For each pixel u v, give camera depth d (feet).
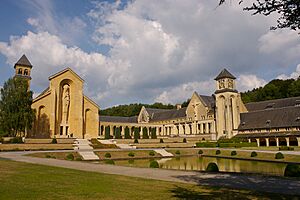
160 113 350.64
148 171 62.95
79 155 138.10
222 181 47.65
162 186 41.50
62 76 231.91
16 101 179.32
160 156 152.76
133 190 38.14
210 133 262.67
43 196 33.81
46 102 220.84
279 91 344.90
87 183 43.68
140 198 33.19
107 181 46.06
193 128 288.71
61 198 32.96
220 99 261.24
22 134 192.95
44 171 58.65
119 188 39.60
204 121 276.62
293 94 319.06
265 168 93.50
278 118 224.53
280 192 37.50
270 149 167.43
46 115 219.41
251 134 230.27
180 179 49.88
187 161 126.93
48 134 216.74
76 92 236.22
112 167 72.13
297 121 208.74
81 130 230.68
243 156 138.51
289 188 40.75
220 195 34.91
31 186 40.29
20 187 39.24
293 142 206.69
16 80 185.68
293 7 28.35
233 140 222.07
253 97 370.73
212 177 52.85
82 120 233.76
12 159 93.30
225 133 253.65
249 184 44.47
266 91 355.56
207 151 171.22
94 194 35.37
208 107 279.49
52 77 225.76
